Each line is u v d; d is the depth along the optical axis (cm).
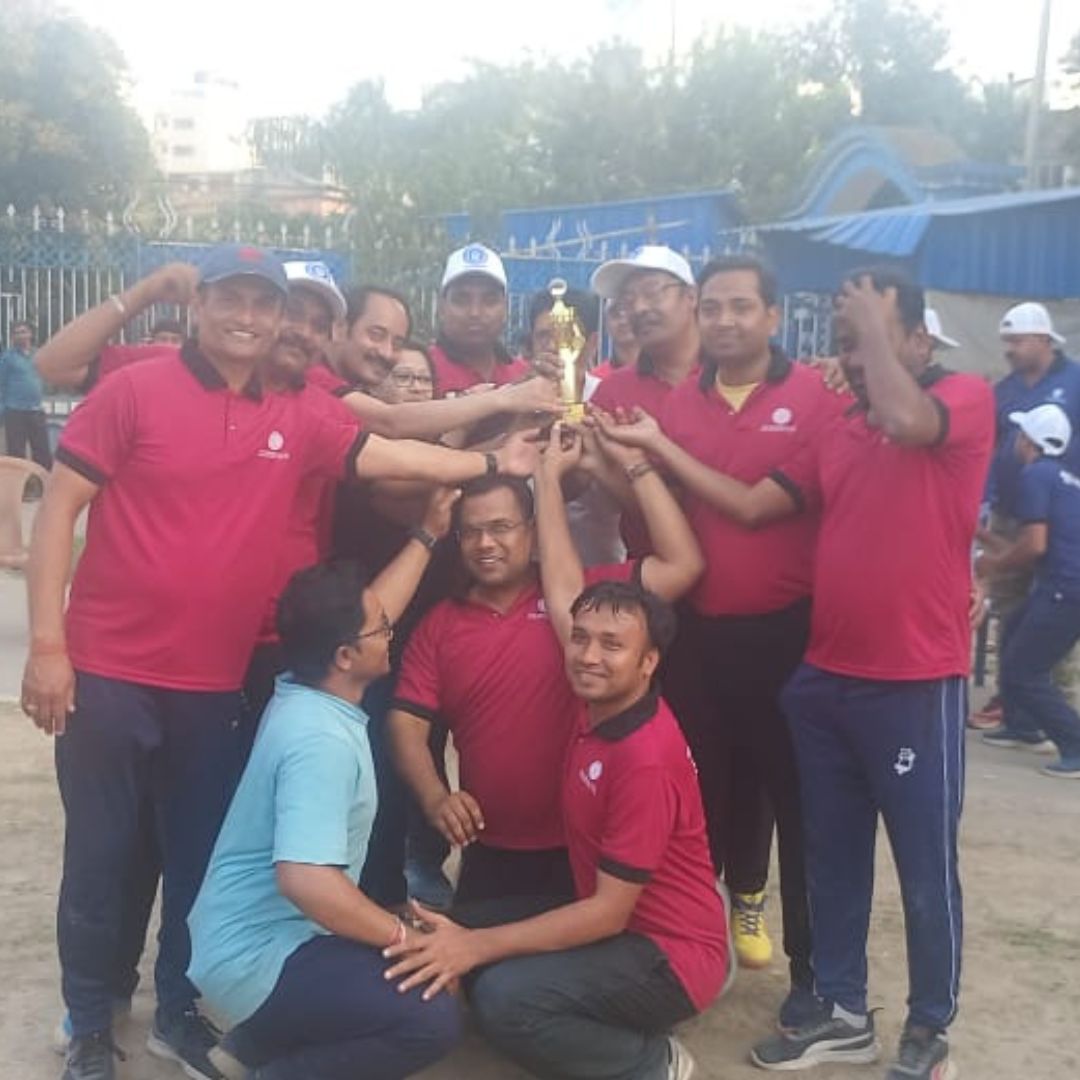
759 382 395
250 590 347
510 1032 338
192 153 7488
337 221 1639
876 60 3909
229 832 333
